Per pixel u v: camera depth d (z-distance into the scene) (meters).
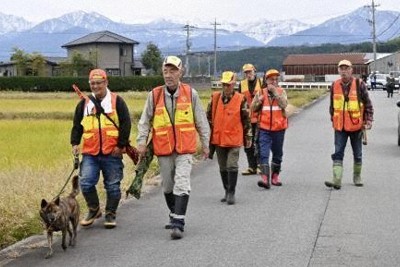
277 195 10.91
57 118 29.66
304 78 102.62
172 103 8.31
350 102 11.33
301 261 6.98
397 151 17.09
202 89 65.38
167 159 8.41
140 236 8.20
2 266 6.97
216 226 8.68
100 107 8.45
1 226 8.38
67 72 81.94
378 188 11.50
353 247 7.54
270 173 12.15
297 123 26.77
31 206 9.13
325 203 10.18
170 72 8.25
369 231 8.31
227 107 10.17
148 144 8.61
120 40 87.06
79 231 8.50
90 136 8.49
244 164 14.94
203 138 8.54
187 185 8.22
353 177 12.07
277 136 11.63
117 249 7.58
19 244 7.86
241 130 10.23
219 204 10.21
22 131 21.58
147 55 93.31
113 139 8.50
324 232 8.27
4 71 89.12
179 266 6.85
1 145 17.00
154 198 10.77
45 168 12.21
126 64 88.12
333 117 11.51
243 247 7.58
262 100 11.52
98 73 8.41
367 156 16.03
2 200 9.17
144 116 8.48
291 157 15.92
